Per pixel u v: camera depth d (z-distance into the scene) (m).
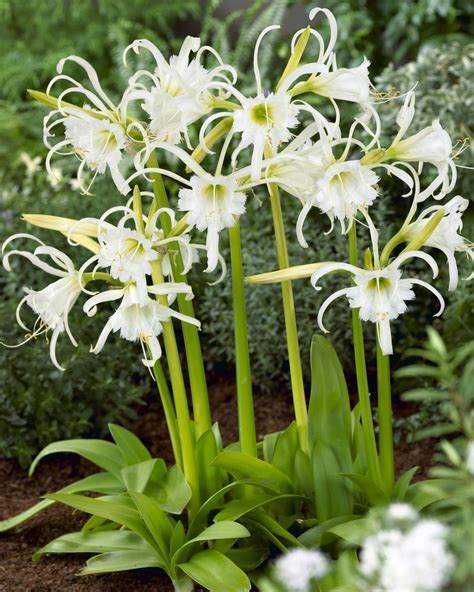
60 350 2.03
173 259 1.58
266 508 1.65
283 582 1.34
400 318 2.16
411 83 2.22
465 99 2.17
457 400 1.34
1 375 1.99
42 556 1.75
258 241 2.21
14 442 2.00
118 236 1.50
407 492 1.62
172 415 1.66
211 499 1.60
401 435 2.00
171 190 2.59
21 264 2.16
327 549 1.60
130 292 1.51
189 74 1.51
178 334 2.23
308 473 1.63
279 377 2.20
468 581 1.25
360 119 1.52
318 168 1.51
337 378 1.63
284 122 1.47
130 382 2.16
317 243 2.15
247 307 2.13
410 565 1.23
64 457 2.04
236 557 1.62
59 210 2.26
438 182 1.53
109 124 1.50
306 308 2.12
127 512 1.62
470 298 2.01
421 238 1.51
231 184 1.49
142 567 1.63
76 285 1.57
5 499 1.93
